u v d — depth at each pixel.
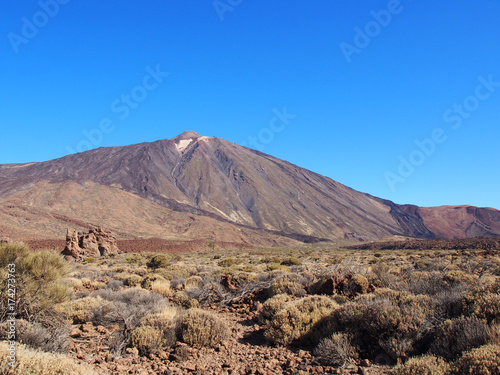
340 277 12.50
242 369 6.80
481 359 4.75
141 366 6.95
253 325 10.60
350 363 6.46
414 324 6.83
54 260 8.81
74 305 10.67
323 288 12.33
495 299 6.66
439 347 6.00
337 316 8.18
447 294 8.27
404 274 15.66
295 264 29.52
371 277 13.54
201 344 8.35
